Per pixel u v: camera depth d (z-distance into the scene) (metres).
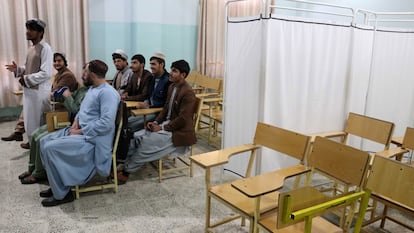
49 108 3.29
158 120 3.09
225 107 2.92
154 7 5.23
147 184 2.87
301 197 1.38
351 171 1.78
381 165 1.78
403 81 3.36
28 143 3.56
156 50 5.39
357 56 3.04
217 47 5.69
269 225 1.62
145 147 2.79
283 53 2.56
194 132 2.97
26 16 4.38
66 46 4.60
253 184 1.63
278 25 2.48
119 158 2.69
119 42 5.10
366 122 2.73
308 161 2.01
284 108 2.66
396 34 3.22
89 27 4.76
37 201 2.49
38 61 3.21
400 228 2.31
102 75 2.51
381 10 4.27
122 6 5.01
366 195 1.64
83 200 2.54
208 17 5.51
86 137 2.42
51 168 2.35
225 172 3.07
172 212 2.42
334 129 3.04
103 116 2.42
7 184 2.74
